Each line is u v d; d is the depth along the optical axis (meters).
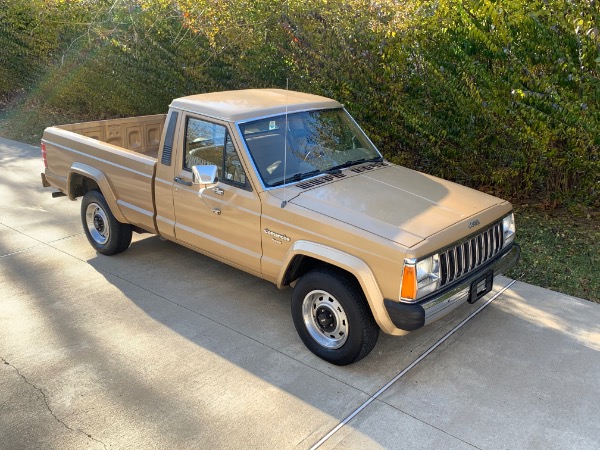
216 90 9.70
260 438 3.71
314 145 5.18
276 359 4.56
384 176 5.05
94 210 6.50
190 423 3.85
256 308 5.35
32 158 10.80
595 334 4.84
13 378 4.33
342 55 7.43
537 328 4.95
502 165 7.04
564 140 6.47
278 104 5.25
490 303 5.38
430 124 7.05
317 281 4.35
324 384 4.24
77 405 4.04
